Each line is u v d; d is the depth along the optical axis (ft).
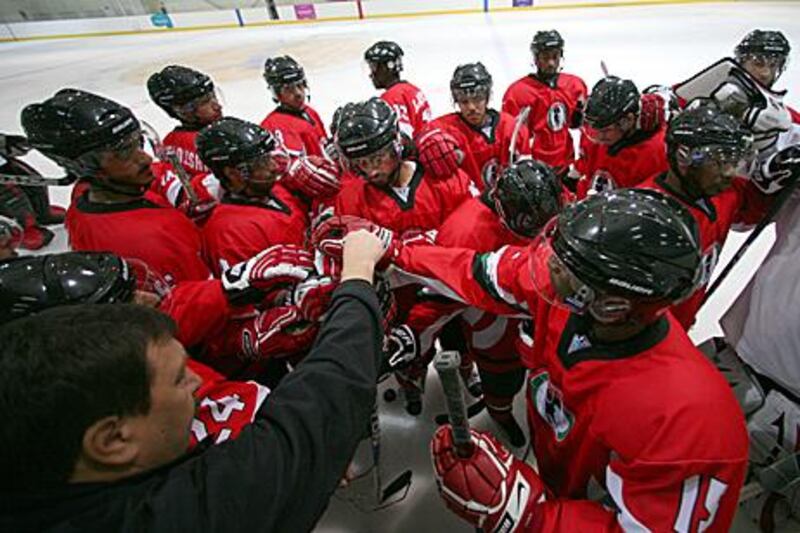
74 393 1.58
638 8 33.27
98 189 4.88
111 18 44.86
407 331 4.69
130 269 3.18
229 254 5.12
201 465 1.78
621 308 2.44
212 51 34.63
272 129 9.52
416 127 10.68
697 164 4.28
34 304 2.76
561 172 10.02
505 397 5.69
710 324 7.88
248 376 5.04
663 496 2.40
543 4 35.60
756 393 4.51
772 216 4.75
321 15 40.86
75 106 4.44
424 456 6.06
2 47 44.93
